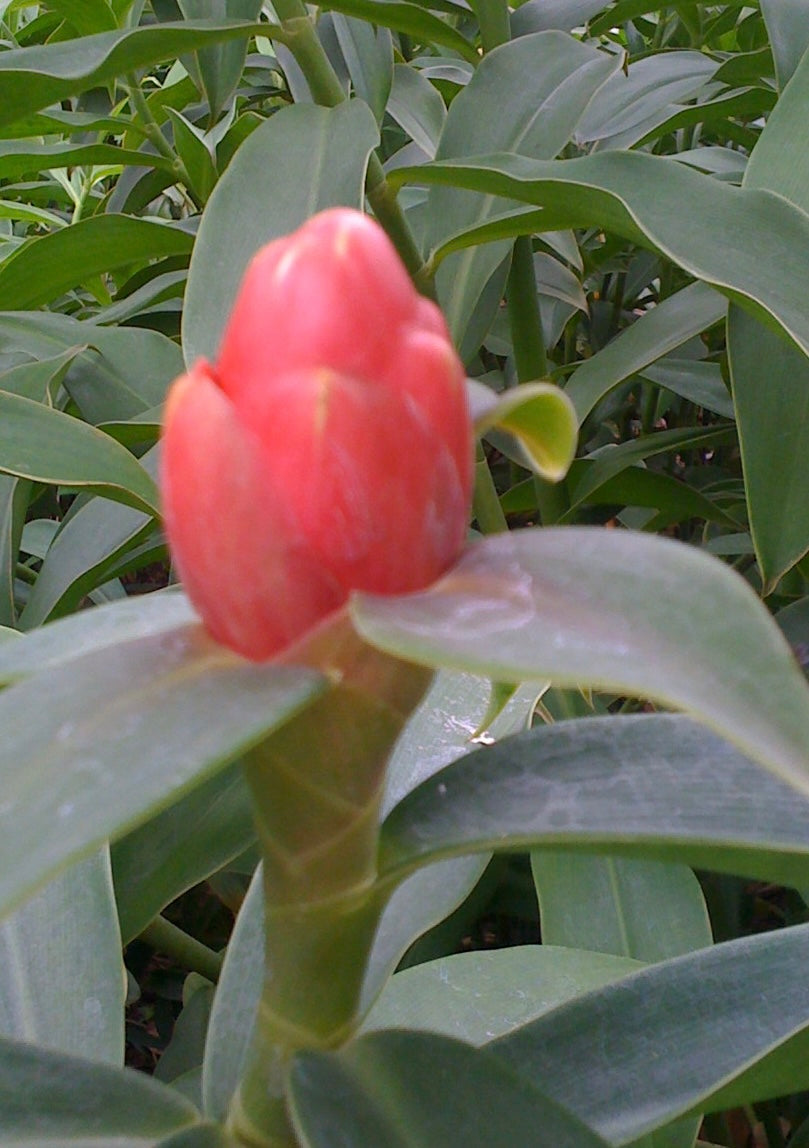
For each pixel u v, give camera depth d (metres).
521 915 0.74
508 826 0.25
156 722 0.18
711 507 0.79
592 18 0.87
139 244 0.68
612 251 0.96
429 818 0.25
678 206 0.44
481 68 0.62
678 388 0.87
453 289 0.62
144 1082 0.28
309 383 0.19
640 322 0.68
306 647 0.19
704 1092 0.28
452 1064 0.24
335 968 0.24
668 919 0.46
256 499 0.19
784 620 0.66
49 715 0.18
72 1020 0.34
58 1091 0.27
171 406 0.19
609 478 0.74
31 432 0.47
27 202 1.19
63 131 0.72
